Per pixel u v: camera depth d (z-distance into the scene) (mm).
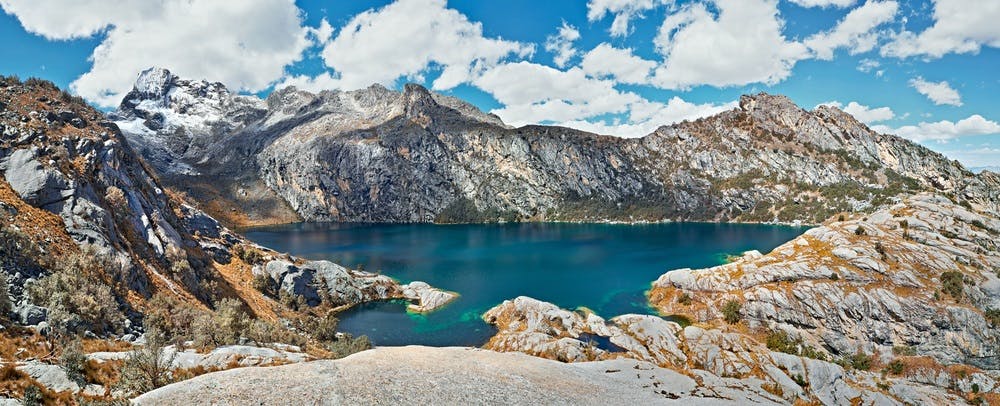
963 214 129375
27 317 38219
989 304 98312
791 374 75812
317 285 116750
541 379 47094
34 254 47500
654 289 132250
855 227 127938
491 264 179375
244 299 85312
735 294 114562
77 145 74812
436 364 46625
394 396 35812
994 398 82312
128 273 56906
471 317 111938
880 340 97500
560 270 165500
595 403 43219
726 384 61969
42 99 83750
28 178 59094
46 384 29828
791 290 108875
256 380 35250
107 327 45094
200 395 31344
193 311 60156
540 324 99500
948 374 88312
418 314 113875
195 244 96375
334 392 34594
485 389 40750
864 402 68312
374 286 127000
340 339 81062
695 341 87750
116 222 68812
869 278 106750
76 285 46188
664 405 45281
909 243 116562
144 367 33969
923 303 98125
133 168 93188
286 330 70250
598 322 99938
